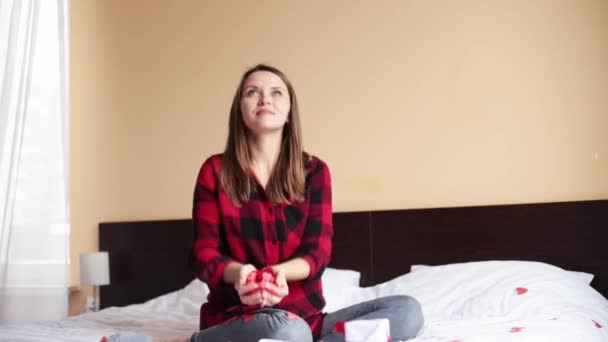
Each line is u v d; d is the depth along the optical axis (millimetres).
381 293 2771
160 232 3566
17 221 3383
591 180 2912
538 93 3020
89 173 3771
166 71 3713
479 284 2602
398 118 3264
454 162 3150
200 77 3650
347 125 3354
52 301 3400
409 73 3258
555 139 2980
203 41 3660
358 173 3318
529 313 2299
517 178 3037
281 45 3504
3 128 3043
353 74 3357
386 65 3301
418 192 3205
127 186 3715
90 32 3830
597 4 2930
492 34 3115
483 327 1999
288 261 1692
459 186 3135
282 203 1806
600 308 2416
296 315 1585
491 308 2389
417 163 3217
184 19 3705
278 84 1852
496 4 3113
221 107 3602
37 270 3395
